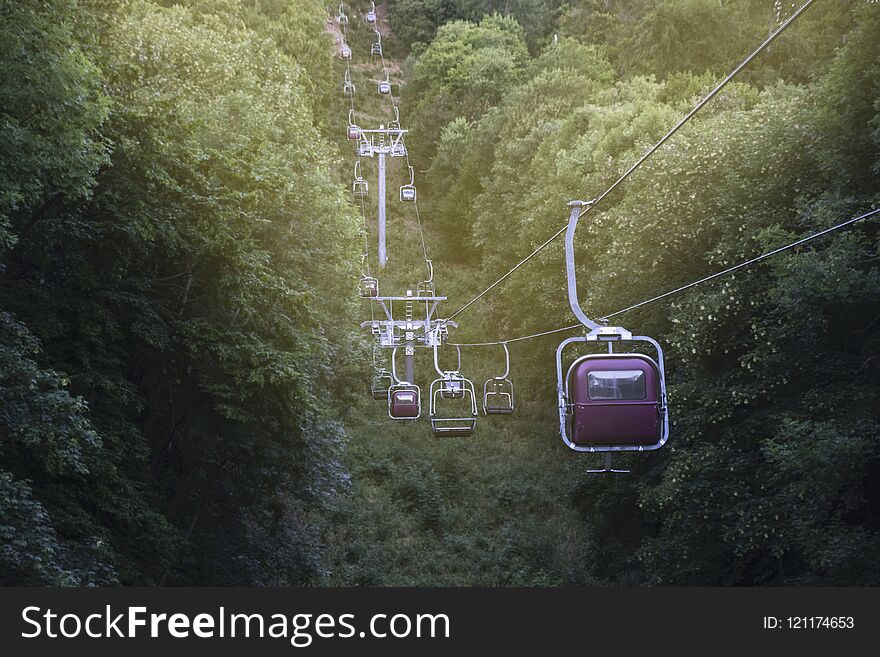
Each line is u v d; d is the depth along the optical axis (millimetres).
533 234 99000
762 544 42625
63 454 28906
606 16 169500
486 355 110500
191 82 59562
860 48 44531
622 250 62562
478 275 129500
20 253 37438
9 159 29578
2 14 30172
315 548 64188
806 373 44969
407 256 137000
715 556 49750
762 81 124438
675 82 114438
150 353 41656
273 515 56125
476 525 76062
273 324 46250
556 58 155375
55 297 38094
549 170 106562
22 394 28922
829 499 37531
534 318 98625
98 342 37062
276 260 57500
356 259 75625
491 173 135750
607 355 28094
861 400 40188
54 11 32594
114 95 40656
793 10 127812
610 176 84750
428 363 107312
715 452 46031
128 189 38062
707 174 57188
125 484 36125
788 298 39906
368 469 82062
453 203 140125
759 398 47656
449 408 97688
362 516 74562
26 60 30141
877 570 36906
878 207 41625
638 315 61625
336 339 67938
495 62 163750
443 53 174125
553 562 68562
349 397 73000
